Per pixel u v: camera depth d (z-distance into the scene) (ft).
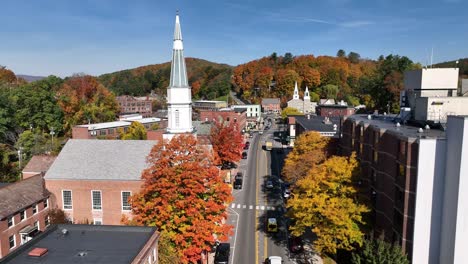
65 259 72.84
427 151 97.30
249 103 626.64
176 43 147.13
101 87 454.81
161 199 98.43
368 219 127.95
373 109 387.14
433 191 98.58
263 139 381.81
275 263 119.14
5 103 250.16
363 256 102.42
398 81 342.44
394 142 110.63
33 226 135.85
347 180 119.55
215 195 106.32
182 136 106.01
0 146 233.55
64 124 318.45
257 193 206.28
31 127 270.26
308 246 140.46
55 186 147.74
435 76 147.64
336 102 530.68
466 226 90.33
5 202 125.39
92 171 147.84
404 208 102.12
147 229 88.58
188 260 102.37
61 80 457.68
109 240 82.84
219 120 329.52
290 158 180.65
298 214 117.50
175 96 148.46
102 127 309.42
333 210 112.37
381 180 120.98
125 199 145.79
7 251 122.21
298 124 282.36
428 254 100.83
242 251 137.18
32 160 171.01
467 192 89.25
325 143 183.21
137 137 286.87
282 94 640.58
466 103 126.21
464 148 88.22
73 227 90.02
